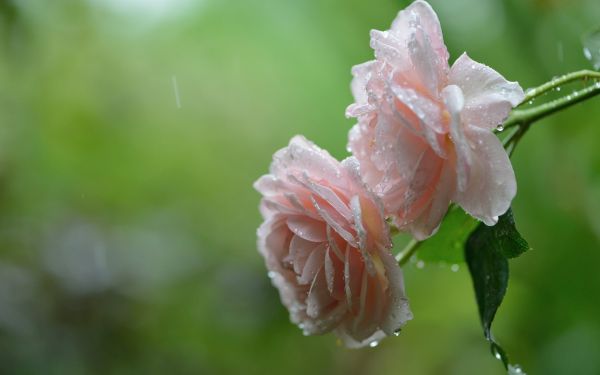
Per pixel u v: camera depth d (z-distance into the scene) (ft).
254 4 5.00
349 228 1.73
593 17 2.93
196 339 4.16
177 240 4.47
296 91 5.01
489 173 1.67
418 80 1.68
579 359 3.11
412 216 1.72
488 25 3.08
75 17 4.59
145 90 5.45
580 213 3.12
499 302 1.80
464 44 3.00
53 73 4.72
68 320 3.70
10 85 4.40
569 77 1.80
